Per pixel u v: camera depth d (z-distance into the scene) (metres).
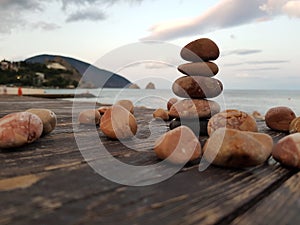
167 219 0.09
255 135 0.18
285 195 0.12
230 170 0.16
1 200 0.11
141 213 0.10
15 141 0.20
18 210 0.10
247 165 0.16
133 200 0.11
